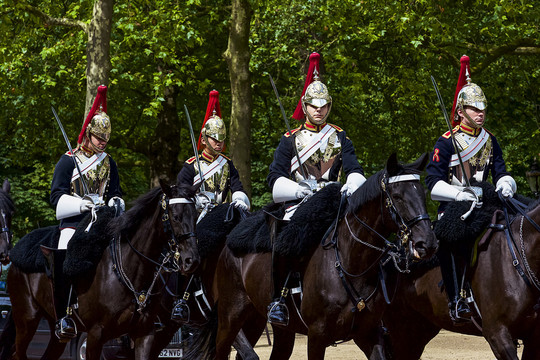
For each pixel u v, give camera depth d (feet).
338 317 29.73
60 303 35.76
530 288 29.32
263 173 123.13
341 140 33.63
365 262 29.22
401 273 33.99
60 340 35.86
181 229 31.76
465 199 31.32
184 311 36.88
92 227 34.78
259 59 86.43
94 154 37.47
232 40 75.87
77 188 36.91
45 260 36.58
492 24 85.81
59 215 35.96
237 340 35.96
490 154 33.12
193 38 83.66
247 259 34.32
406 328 35.40
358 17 78.74
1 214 40.65
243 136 75.46
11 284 39.19
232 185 41.68
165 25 79.92
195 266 31.48
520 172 122.83
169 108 100.27
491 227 30.60
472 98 32.81
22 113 94.79
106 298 33.83
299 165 33.04
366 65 92.94
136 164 110.83
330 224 30.99
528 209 30.04
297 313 31.94
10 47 85.35
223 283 35.68
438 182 32.42
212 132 41.11
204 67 96.68
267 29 83.10
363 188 29.14
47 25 77.87
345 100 95.09
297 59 84.53
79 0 85.92
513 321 29.53
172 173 102.17
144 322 33.94
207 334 36.96
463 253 31.14
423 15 80.38
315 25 79.97
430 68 92.07
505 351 29.40
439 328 35.76
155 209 33.58
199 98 101.14
